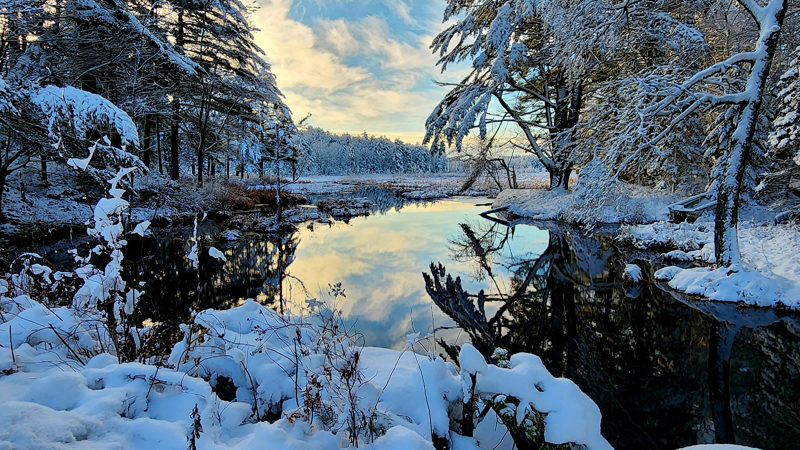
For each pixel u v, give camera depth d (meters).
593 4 9.96
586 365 5.10
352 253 12.38
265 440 1.96
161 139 29.50
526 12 15.25
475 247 13.21
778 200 13.18
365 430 2.38
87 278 2.97
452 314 7.06
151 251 11.61
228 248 12.87
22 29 10.80
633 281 8.70
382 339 5.83
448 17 20.53
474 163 27.47
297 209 23.05
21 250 10.24
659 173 15.59
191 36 20.91
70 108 8.20
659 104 8.11
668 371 4.90
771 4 7.16
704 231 11.65
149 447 1.80
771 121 11.36
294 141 24.62
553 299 7.96
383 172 97.88
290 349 3.31
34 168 15.56
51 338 2.95
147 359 3.25
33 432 1.58
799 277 6.99
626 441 3.60
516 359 2.93
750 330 6.02
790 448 3.46
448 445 2.55
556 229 15.97
